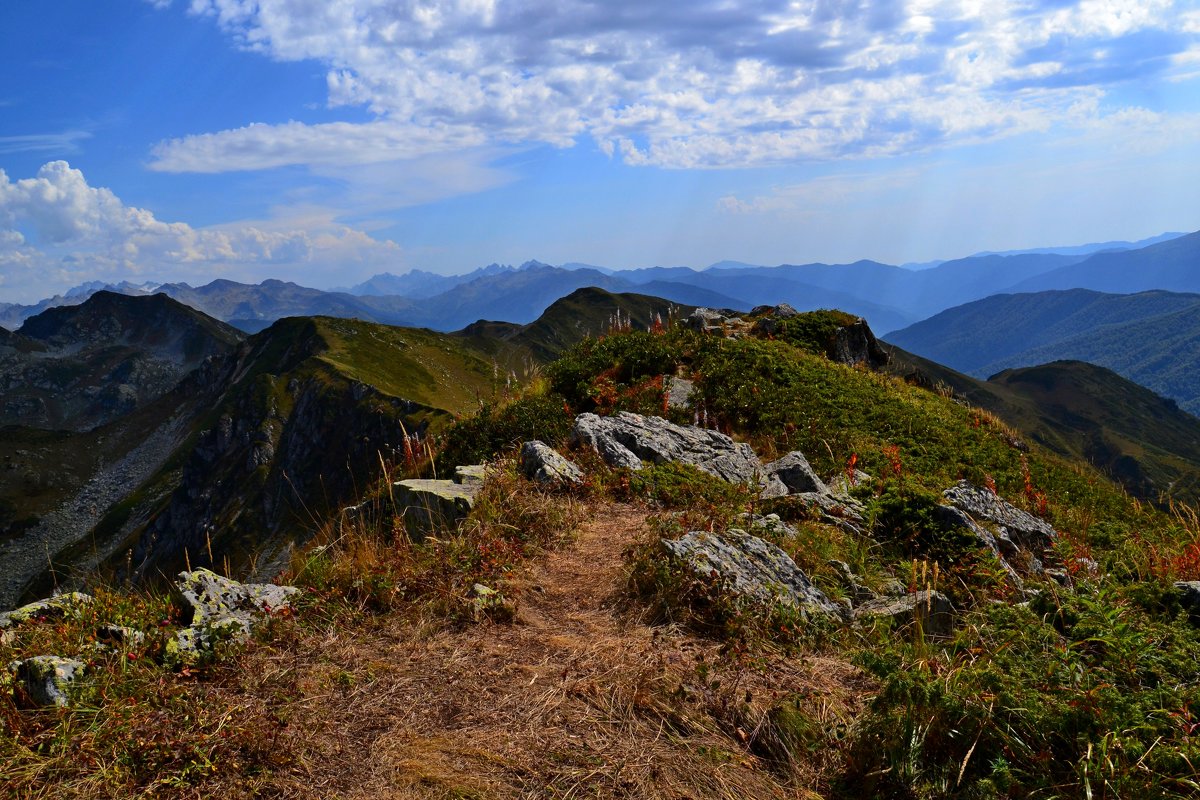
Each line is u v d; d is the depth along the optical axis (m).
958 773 4.24
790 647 5.76
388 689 4.92
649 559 6.68
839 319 31.67
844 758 4.41
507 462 11.02
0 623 5.51
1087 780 3.91
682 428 14.15
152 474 156.88
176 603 5.98
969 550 8.39
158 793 3.73
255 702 4.55
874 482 11.74
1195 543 9.70
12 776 3.74
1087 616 6.07
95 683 4.58
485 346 189.75
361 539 7.61
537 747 4.31
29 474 173.62
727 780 4.18
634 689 4.89
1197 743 4.12
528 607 6.45
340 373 114.62
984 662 5.15
